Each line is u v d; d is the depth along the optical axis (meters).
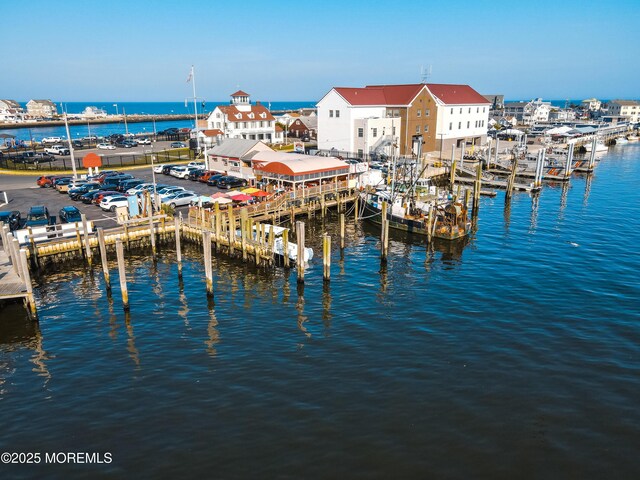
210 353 27.41
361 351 27.30
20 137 171.12
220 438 20.19
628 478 17.98
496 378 24.39
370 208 55.78
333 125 93.19
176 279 38.88
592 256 43.22
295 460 18.83
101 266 41.44
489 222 56.91
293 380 24.44
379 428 20.64
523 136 117.00
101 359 26.97
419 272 40.22
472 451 19.28
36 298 35.25
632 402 22.44
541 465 18.56
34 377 25.27
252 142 72.50
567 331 29.31
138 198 52.84
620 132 162.25
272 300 34.78
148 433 20.62
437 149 99.56
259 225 40.81
